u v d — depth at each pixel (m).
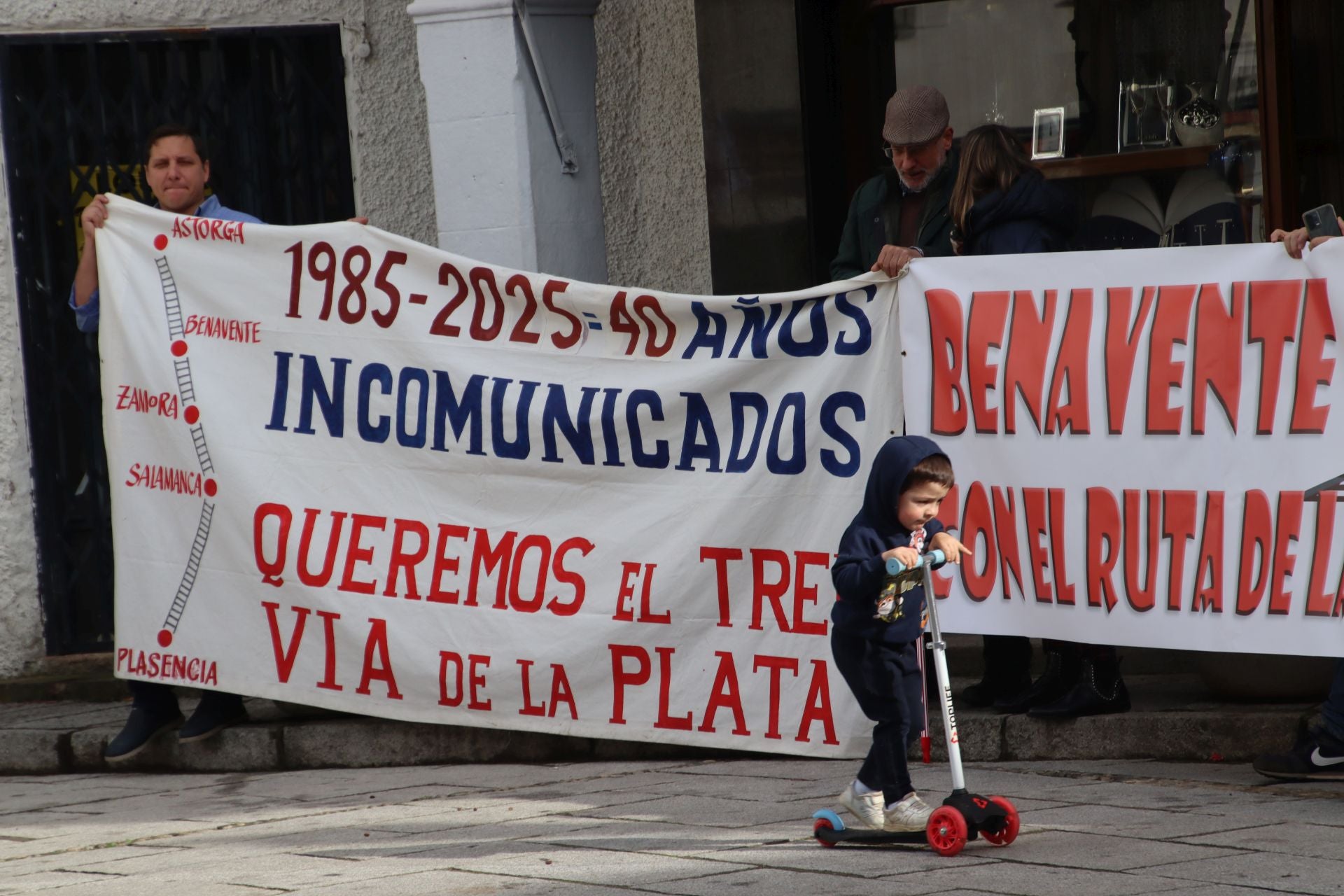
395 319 9.30
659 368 8.82
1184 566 7.89
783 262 11.16
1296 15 10.25
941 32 11.11
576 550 8.96
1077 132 10.88
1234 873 6.04
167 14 11.84
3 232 11.73
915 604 6.89
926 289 8.35
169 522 9.67
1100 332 8.03
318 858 7.12
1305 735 7.68
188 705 11.04
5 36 11.68
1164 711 8.33
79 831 8.21
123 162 11.95
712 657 8.72
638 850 6.89
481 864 6.79
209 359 9.62
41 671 11.89
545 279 8.99
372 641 9.30
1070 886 5.96
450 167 11.38
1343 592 7.54
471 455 9.15
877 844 6.75
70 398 11.95
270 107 12.14
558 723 8.99
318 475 9.43
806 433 8.55
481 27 11.13
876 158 11.20
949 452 8.36
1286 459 7.68
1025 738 8.41
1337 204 10.36
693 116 11.68
